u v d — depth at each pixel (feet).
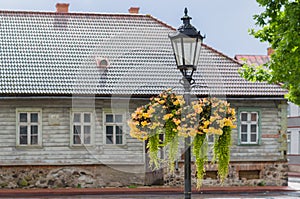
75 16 91.15
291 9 53.21
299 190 83.30
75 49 85.56
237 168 85.71
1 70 82.07
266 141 86.79
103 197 73.20
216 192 80.07
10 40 87.15
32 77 81.41
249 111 86.33
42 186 80.94
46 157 81.15
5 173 80.43
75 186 81.20
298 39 52.34
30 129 81.15
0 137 80.53
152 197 72.90
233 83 85.46
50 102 81.35
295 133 132.98
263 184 86.28
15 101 80.84
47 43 86.58
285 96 58.65
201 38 26.68
